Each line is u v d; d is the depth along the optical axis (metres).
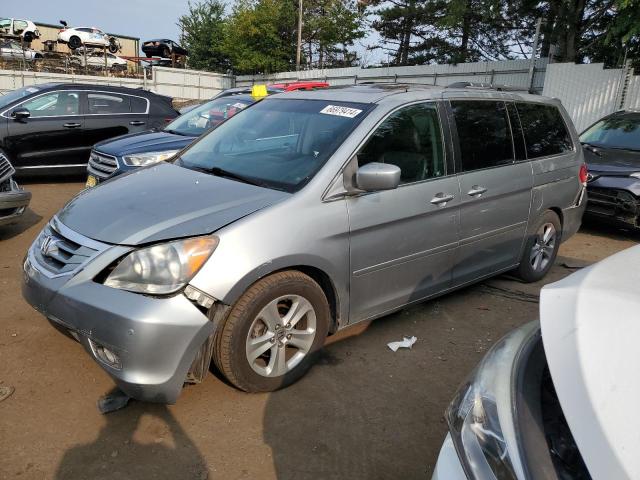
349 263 3.14
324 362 3.39
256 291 2.73
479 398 1.54
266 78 32.41
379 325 3.97
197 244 2.55
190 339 2.47
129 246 2.55
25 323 3.68
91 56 32.00
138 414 2.78
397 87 3.88
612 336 1.41
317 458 2.54
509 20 27.47
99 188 3.39
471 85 4.29
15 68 28.73
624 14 11.99
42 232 3.08
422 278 3.67
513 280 5.07
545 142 4.73
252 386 2.88
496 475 1.34
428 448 2.66
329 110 3.61
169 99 9.73
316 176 3.04
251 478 2.39
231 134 3.94
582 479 1.20
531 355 1.58
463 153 3.85
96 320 2.46
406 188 3.41
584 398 1.27
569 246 6.64
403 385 3.19
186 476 2.38
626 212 6.58
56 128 8.34
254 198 2.92
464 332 3.94
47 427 2.64
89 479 2.34
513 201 4.27
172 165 3.74
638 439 1.16
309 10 36.22
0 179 5.25
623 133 7.76
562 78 13.54
